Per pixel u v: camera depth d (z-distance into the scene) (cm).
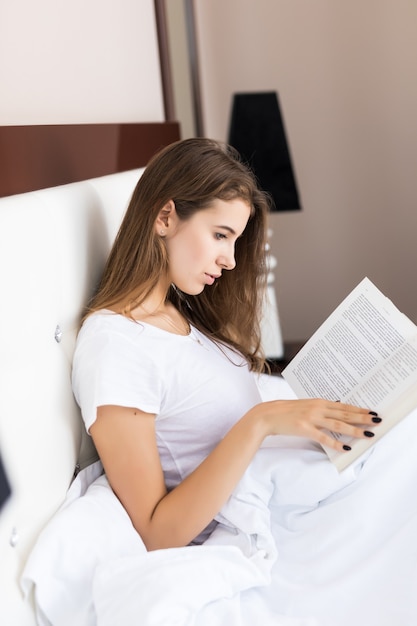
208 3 345
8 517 92
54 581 95
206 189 121
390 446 115
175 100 296
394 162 345
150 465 112
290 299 365
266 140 316
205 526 110
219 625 93
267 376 163
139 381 115
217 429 125
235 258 143
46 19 171
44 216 112
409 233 350
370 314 123
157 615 88
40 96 166
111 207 145
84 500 107
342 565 108
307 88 346
